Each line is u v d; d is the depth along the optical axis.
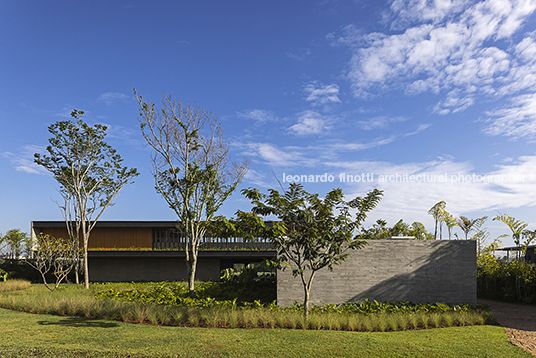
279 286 14.79
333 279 14.88
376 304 13.78
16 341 7.94
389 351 7.39
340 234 10.91
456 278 15.00
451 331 9.70
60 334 8.70
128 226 29.72
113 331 9.09
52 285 25.14
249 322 10.35
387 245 15.16
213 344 7.82
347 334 8.95
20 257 31.84
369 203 11.13
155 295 16.55
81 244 29.69
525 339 8.99
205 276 29.14
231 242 27.67
